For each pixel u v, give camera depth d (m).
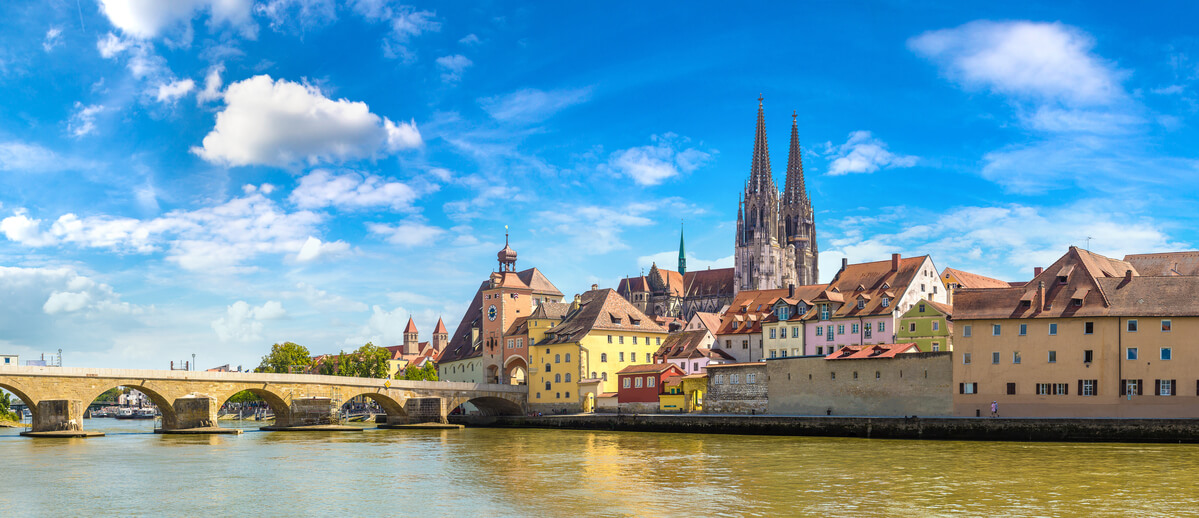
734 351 178.50
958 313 125.12
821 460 90.81
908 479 75.56
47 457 99.56
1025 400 119.25
